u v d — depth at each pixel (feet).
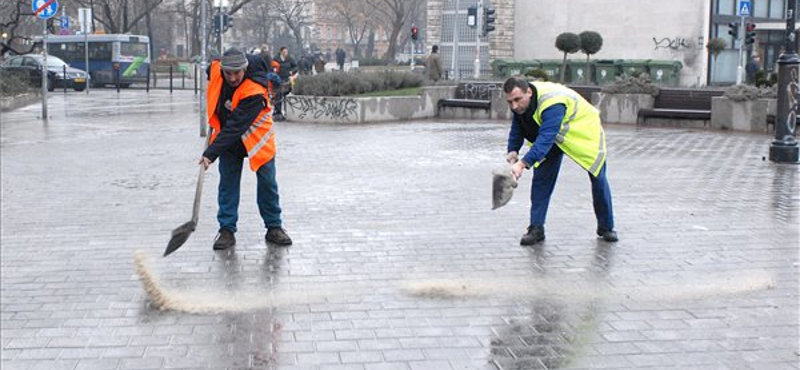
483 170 40.34
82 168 42.14
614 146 51.03
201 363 16.08
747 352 16.37
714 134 58.85
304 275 21.95
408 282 21.18
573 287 20.71
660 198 32.86
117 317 18.88
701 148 49.96
